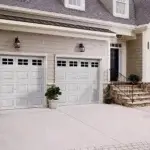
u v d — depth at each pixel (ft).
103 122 28.63
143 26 47.60
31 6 38.83
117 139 21.97
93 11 47.42
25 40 36.04
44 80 38.24
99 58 43.83
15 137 22.06
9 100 35.63
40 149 18.95
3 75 35.04
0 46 34.09
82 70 42.55
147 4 53.83
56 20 41.14
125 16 51.11
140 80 49.44
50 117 30.83
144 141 21.42
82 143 20.66
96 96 44.34
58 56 39.14
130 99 41.39
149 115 33.22
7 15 36.35
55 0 44.42
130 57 52.16
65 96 40.75
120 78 52.39
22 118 29.89
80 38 41.39
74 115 32.48
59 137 22.29
